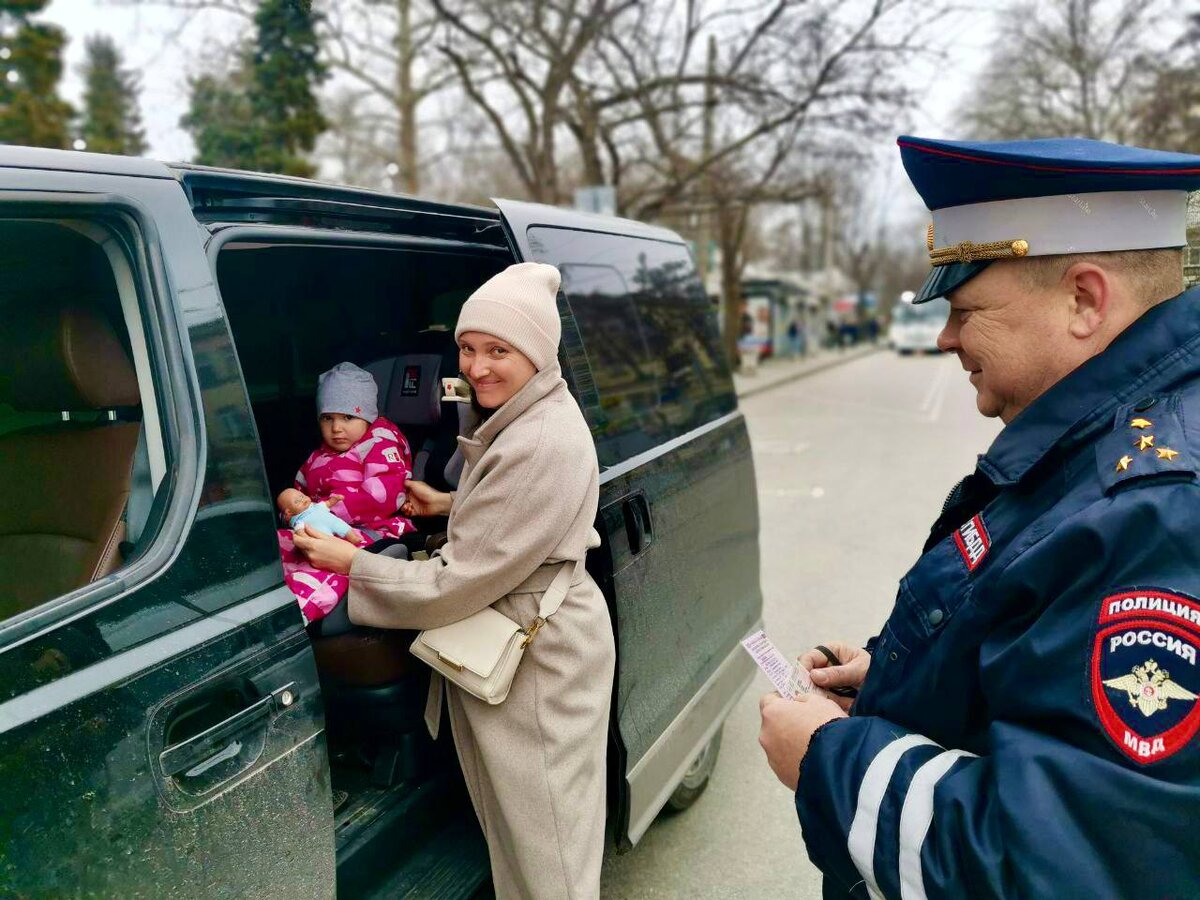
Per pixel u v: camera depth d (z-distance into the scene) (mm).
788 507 6934
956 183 961
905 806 900
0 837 932
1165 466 798
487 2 11344
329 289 2607
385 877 1759
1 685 969
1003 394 1016
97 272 1331
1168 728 731
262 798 1242
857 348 45969
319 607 1784
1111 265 905
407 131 16062
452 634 1580
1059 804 763
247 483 1307
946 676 964
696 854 2578
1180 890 722
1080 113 24203
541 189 12656
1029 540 884
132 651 1100
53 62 11586
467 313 1577
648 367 2508
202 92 11875
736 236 21891
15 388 1396
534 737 1601
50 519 1323
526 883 1598
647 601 2125
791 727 1131
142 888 1066
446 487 2469
